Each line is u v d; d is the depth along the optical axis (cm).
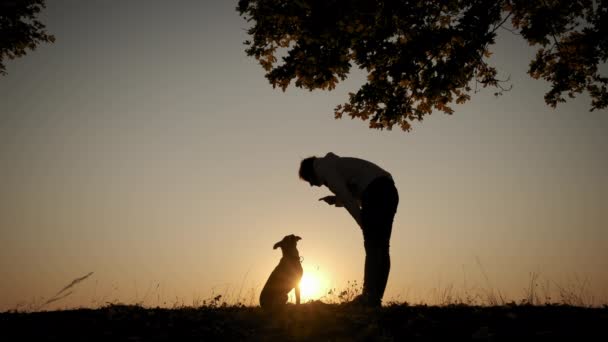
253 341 429
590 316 423
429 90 980
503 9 1027
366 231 493
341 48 964
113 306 564
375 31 965
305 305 546
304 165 557
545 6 1028
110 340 431
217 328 464
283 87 990
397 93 1012
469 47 960
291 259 642
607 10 971
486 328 405
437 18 1002
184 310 552
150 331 458
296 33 978
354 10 918
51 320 490
